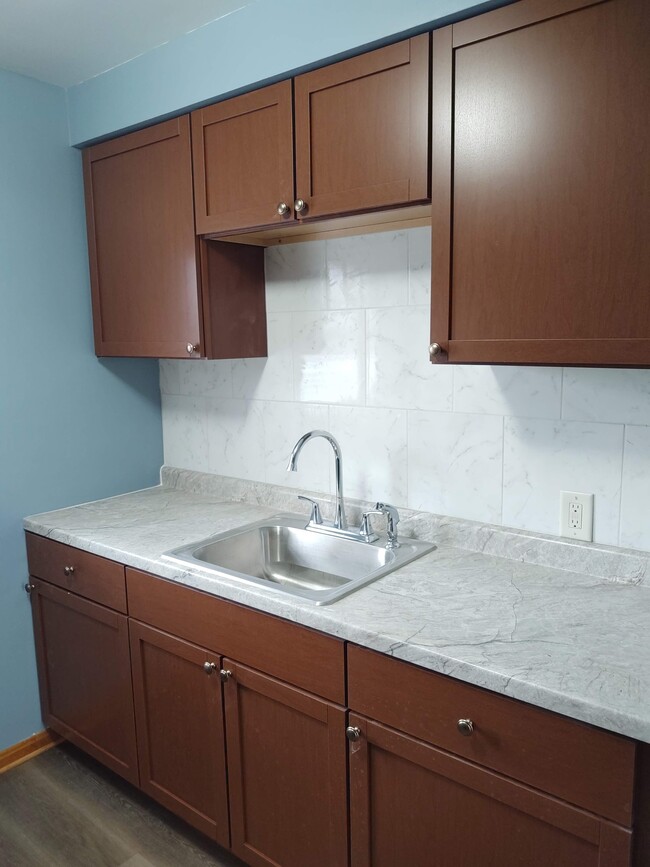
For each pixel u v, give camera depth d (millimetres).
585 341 1295
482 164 1377
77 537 2025
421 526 1897
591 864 1118
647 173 1185
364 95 1539
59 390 2328
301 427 2199
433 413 1869
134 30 1854
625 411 1544
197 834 1978
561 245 1299
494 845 1241
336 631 1385
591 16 1208
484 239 1396
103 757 2135
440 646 1254
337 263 2010
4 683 2271
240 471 2424
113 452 2512
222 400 2424
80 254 2355
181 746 1847
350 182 1592
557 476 1668
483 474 1796
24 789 2184
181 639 1772
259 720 1621
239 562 2018
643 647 1240
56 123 2250
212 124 1867
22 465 2246
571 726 1098
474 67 1360
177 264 2045
